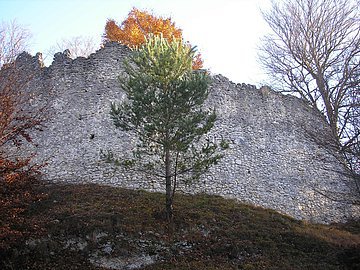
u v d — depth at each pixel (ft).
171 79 52.26
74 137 65.41
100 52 70.95
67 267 46.60
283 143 71.72
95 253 48.29
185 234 51.80
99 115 66.49
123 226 50.62
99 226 50.08
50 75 70.95
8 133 54.90
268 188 66.64
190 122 51.01
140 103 51.24
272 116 73.46
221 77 72.49
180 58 53.11
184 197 60.13
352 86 64.90
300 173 70.18
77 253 48.24
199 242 51.26
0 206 47.06
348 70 86.28
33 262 46.85
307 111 77.15
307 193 68.80
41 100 69.10
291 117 75.05
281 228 56.75
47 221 50.93
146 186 60.75
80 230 49.70
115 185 60.85
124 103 55.01
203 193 62.44
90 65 70.44
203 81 52.39
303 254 51.88
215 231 53.21
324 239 55.93
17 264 46.52
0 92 62.34
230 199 63.05
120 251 48.55
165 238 50.65
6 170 50.60
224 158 66.33
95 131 65.36
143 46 55.72
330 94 79.10
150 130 51.21
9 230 46.16
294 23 98.37
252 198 64.75
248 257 50.37
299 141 72.95
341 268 49.85
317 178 70.79
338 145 59.98
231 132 68.90
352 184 68.95
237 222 56.08
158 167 60.90
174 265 47.98
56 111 67.92
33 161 64.44
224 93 71.41
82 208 53.72
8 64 70.33
